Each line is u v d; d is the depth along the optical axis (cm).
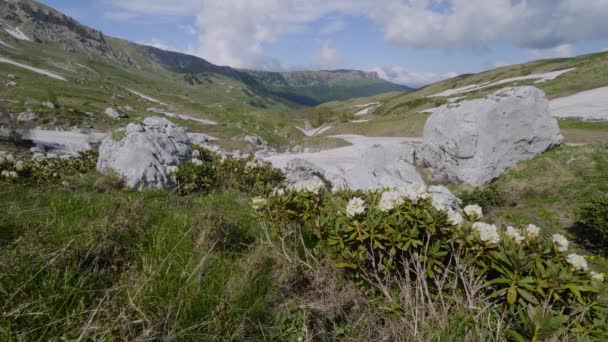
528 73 11019
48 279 249
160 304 238
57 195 561
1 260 252
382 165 1939
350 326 272
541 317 224
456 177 1927
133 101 10888
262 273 328
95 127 5509
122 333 201
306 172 1542
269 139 6228
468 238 297
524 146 1764
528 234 316
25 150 2739
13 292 222
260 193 468
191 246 365
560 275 262
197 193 929
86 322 206
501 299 289
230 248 395
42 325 206
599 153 1579
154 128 1375
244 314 250
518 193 1530
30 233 312
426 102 12369
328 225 359
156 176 962
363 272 328
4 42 18438
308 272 339
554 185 1478
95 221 389
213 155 1370
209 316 241
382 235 313
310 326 272
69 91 9938
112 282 275
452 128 1917
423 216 319
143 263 302
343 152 3925
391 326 261
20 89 8412
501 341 242
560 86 6119
